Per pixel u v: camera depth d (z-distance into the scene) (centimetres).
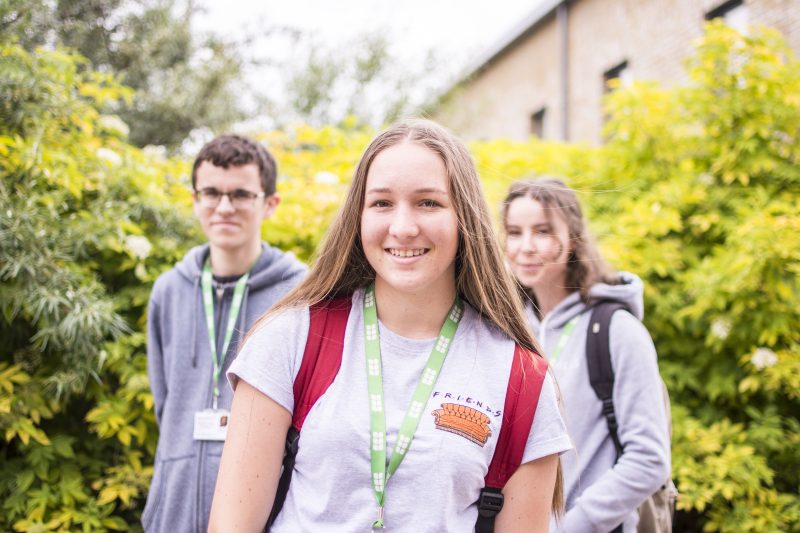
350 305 132
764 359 306
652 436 188
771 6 625
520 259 219
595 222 379
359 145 442
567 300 216
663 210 369
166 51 778
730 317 324
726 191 376
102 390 279
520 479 121
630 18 887
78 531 255
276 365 121
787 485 312
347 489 114
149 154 360
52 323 253
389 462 115
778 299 324
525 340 133
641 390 192
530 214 218
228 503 117
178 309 230
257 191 233
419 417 118
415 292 127
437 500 113
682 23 776
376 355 124
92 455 282
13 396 254
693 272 347
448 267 132
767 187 374
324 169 414
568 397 199
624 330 199
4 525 251
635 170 409
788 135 373
